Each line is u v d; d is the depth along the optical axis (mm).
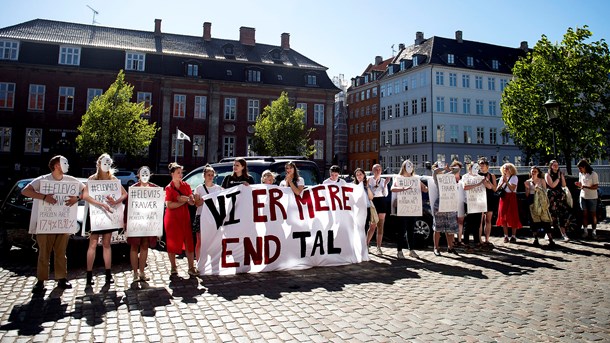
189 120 40344
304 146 38000
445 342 4172
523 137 25578
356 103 71125
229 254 7273
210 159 40500
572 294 5887
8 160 35562
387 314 5043
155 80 39438
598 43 22844
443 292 6020
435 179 9070
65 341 4160
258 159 10203
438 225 8930
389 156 61750
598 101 23297
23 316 4934
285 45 47656
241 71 42656
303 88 44000
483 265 7898
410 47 63250
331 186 8375
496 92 57750
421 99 55688
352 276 7051
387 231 11219
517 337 4305
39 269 6109
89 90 37656
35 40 36375
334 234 8109
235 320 4820
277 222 7668
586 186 10875
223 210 7359
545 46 23969
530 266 7785
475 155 55562
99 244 8094
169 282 6625
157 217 6801
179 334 4379
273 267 7461
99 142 30500
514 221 10422
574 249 9492
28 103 36219
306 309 5234
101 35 40656
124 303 5484
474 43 59625
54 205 6133
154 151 38938
